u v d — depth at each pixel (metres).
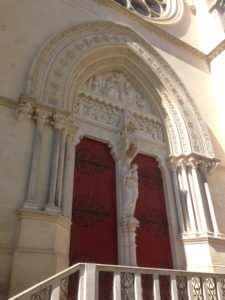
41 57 9.58
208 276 6.89
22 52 9.59
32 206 7.25
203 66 16.83
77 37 11.21
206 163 12.13
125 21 14.30
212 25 17.88
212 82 16.47
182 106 13.15
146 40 14.41
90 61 11.49
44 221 7.20
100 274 5.74
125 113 11.55
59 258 7.05
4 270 6.39
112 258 9.17
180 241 10.57
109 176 10.61
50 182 7.97
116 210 10.05
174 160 12.11
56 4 11.70
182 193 11.41
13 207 7.22
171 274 6.19
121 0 15.87
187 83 14.97
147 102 13.62
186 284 6.43
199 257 10.03
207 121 14.33
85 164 10.23
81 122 10.68
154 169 12.04
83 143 10.59
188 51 16.62
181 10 18.30
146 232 10.41
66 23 11.50
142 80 13.64
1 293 6.12
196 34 18.25
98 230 9.34
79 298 4.85
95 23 12.20
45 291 4.75
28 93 8.63
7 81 8.78
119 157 10.89
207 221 10.82
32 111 8.58
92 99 11.52
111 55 12.59
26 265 6.49
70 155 9.52
